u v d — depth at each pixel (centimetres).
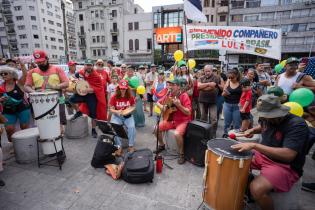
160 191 257
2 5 5806
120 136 322
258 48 579
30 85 346
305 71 412
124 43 3822
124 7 3984
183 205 232
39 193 250
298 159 190
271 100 190
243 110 383
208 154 206
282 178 185
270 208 190
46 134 295
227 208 195
